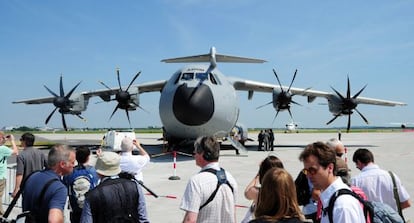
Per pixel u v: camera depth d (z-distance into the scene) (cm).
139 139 4434
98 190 361
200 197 377
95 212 358
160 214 749
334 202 283
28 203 362
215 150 398
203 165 403
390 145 3017
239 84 2286
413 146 2872
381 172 446
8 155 738
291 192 270
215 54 2027
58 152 374
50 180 362
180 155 1983
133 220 369
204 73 1764
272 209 269
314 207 434
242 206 830
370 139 4378
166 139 2133
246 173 1316
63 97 2212
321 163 296
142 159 554
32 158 673
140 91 2448
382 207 350
